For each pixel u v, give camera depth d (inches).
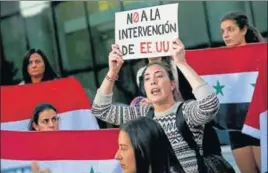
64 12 129.0
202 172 116.0
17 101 135.7
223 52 116.9
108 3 123.4
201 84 113.0
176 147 117.5
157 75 119.3
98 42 125.9
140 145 120.6
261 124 115.3
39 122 133.8
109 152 126.2
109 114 123.3
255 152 115.6
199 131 116.0
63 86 130.7
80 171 130.5
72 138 130.6
